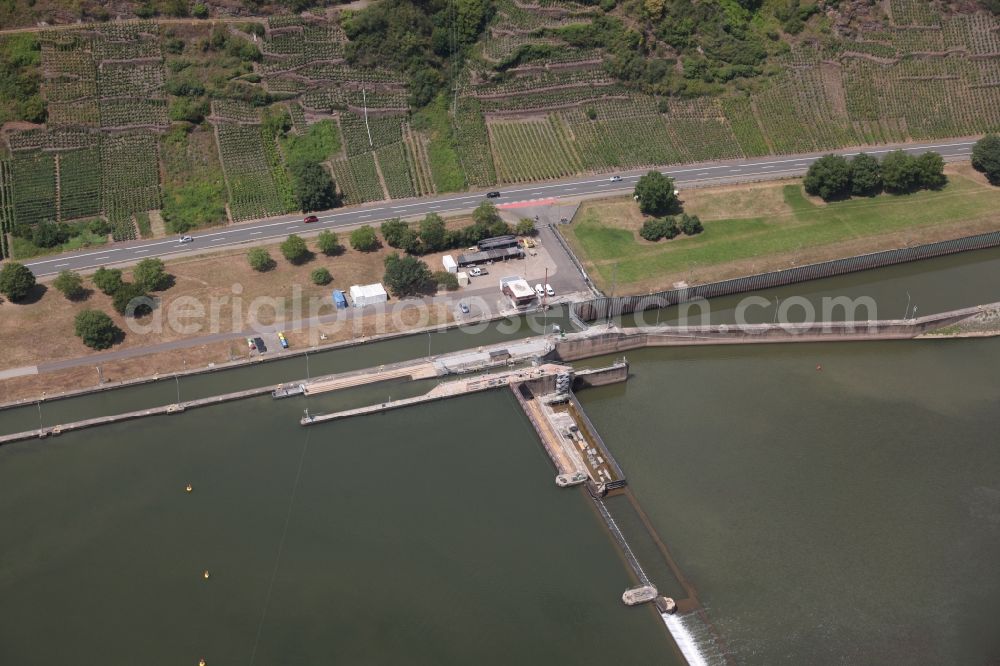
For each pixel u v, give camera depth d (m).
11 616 164.50
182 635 161.88
